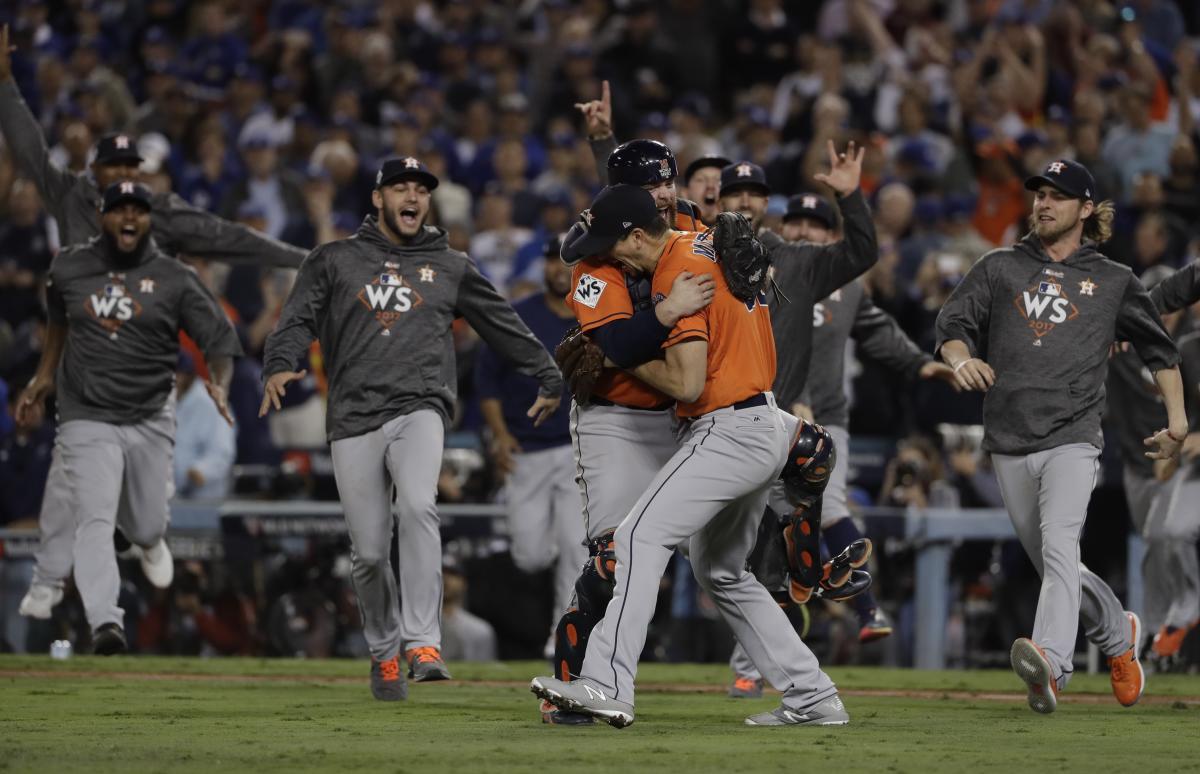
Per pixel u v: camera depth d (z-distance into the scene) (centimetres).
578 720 1955
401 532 2312
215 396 2738
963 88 5466
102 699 2342
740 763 1556
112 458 2716
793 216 2744
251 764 1548
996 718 2111
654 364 1803
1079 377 2217
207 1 6353
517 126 5641
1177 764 1579
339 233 4809
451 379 2394
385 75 5934
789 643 1927
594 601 1912
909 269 4775
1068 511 2186
